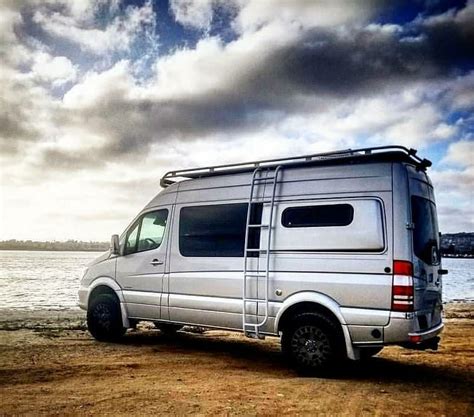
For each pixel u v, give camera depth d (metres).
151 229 8.70
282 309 6.72
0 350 8.02
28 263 118.69
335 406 5.06
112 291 9.11
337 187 6.63
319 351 6.38
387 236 6.11
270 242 7.01
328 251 6.49
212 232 7.76
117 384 5.86
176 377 6.33
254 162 7.42
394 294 5.93
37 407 4.85
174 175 8.48
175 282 8.07
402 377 6.62
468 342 10.09
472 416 4.84
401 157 6.37
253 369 7.01
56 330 10.62
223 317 7.41
